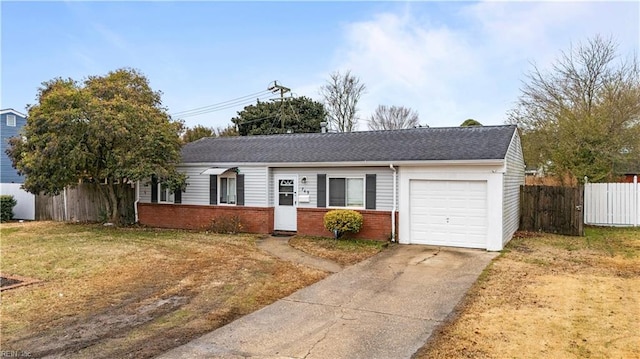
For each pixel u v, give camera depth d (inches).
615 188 717.9
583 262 432.1
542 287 335.3
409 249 510.3
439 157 525.0
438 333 240.8
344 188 601.3
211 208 685.3
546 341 225.0
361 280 368.2
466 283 352.5
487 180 505.7
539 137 916.0
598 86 922.1
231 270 406.6
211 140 839.7
